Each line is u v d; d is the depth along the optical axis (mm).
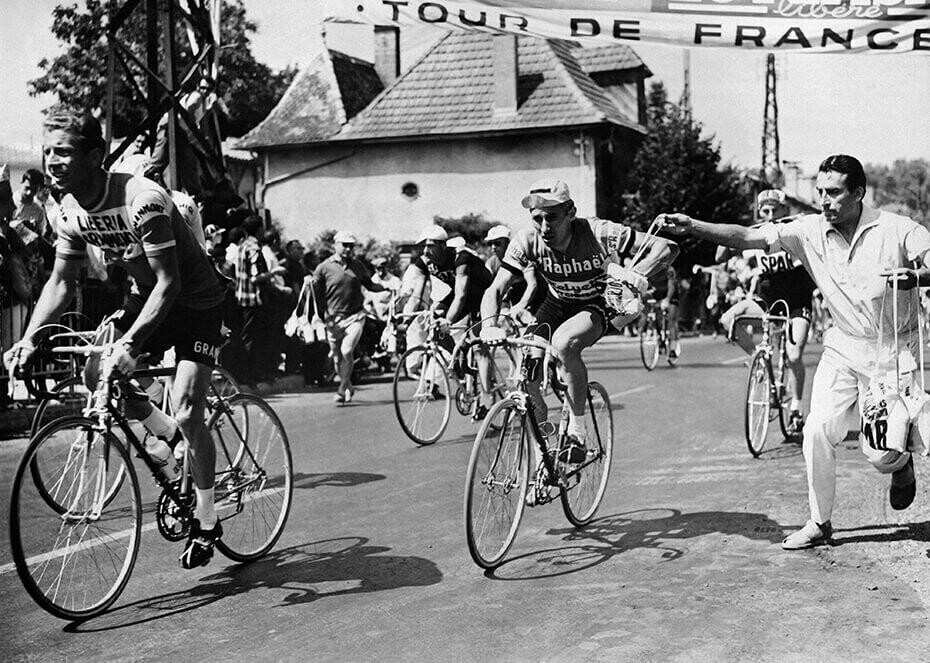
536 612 3732
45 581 3701
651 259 4715
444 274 8281
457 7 7586
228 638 3549
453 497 5891
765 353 7066
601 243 4723
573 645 3371
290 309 11984
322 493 6055
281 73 33688
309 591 4090
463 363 8305
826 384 4492
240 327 11094
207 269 4266
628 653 3281
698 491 5824
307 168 30422
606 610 3730
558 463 4758
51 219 8914
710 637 3406
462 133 28875
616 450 7348
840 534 4715
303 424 9188
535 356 4660
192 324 4223
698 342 23859
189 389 4133
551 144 28641
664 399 10641
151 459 4105
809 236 4426
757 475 6262
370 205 29969
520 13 7613
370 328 12875
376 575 4293
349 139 29641
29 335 4039
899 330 4340
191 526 4176
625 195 30359
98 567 3873
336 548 4770
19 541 3562
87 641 3547
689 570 4227
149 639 3557
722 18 7520
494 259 10398
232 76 29312
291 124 30656
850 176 4207
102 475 3885
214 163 11156
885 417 4316
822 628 3469
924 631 3414
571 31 7688
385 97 30375
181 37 14914
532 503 4625
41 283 9023
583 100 28656
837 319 4453
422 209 29531
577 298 4918
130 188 3887
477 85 29844
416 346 8023
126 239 3984
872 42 7418
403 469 6844
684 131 30094
